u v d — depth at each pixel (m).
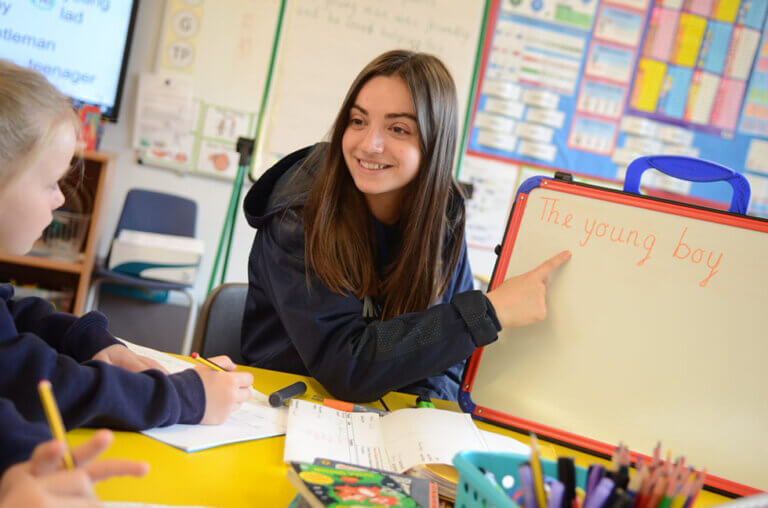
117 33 2.77
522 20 3.16
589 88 3.23
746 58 3.27
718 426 1.02
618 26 3.21
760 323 1.01
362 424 0.94
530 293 1.06
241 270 3.10
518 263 1.11
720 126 3.30
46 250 2.52
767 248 1.01
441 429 0.92
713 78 3.27
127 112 2.94
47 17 2.67
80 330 0.94
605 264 1.07
